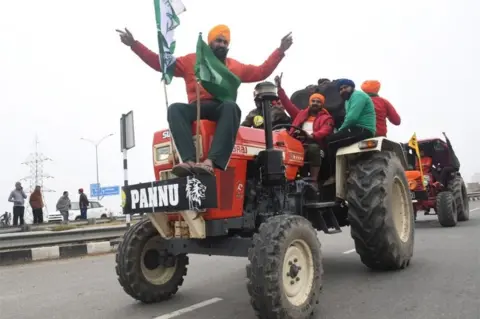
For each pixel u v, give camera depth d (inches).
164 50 144.9
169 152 155.2
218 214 147.8
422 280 185.2
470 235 324.5
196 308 163.3
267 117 162.7
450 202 397.1
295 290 140.0
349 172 207.5
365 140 198.1
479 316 136.7
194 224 140.1
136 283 168.7
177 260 181.8
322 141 214.5
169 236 156.3
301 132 211.0
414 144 409.4
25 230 617.9
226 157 139.9
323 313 148.2
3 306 184.9
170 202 136.3
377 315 143.4
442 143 442.6
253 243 134.7
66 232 400.5
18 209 631.2
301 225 142.9
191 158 138.2
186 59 159.8
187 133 141.4
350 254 270.4
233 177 154.8
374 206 190.9
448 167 440.1
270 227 136.5
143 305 172.1
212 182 135.0
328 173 218.4
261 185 167.0
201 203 131.1
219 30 156.9
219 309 160.6
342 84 219.6
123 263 168.7
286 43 172.2
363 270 215.5
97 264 301.4
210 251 156.1
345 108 232.5
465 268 203.6
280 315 130.0
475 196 1029.2
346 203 211.6
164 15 145.6
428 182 420.2
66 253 349.1
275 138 186.7
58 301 188.5
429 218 514.3
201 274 231.9
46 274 267.6
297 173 201.3
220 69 147.3
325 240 348.8
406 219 216.8
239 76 163.5
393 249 195.8
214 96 149.4
